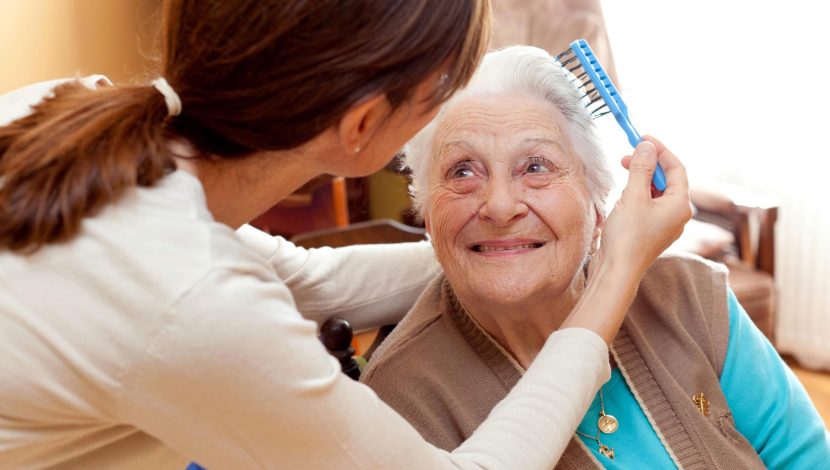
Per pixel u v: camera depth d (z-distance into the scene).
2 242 0.63
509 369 1.08
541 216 1.00
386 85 0.67
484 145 1.00
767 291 2.43
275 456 0.67
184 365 0.62
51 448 0.70
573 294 1.08
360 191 3.41
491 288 1.01
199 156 0.71
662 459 1.06
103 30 2.86
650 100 3.07
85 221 0.63
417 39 0.66
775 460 1.13
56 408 0.65
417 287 1.27
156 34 0.79
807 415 1.14
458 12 0.68
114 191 0.64
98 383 0.63
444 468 0.71
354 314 1.24
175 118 0.71
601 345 0.83
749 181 2.88
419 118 0.75
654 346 1.14
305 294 1.19
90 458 0.75
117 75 2.96
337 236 1.92
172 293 0.61
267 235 1.18
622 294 0.88
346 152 0.73
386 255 1.26
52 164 0.64
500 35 2.89
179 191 0.66
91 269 0.62
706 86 2.92
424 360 1.10
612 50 2.89
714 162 2.96
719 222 2.66
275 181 0.75
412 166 1.09
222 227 0.67
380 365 1.10
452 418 1.07
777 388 1.13
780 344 2.97
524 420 0.76
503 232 1.01
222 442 0.66
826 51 2.59
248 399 0.64
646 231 0.90
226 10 0.64
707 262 1.21
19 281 0.63
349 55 0.65
